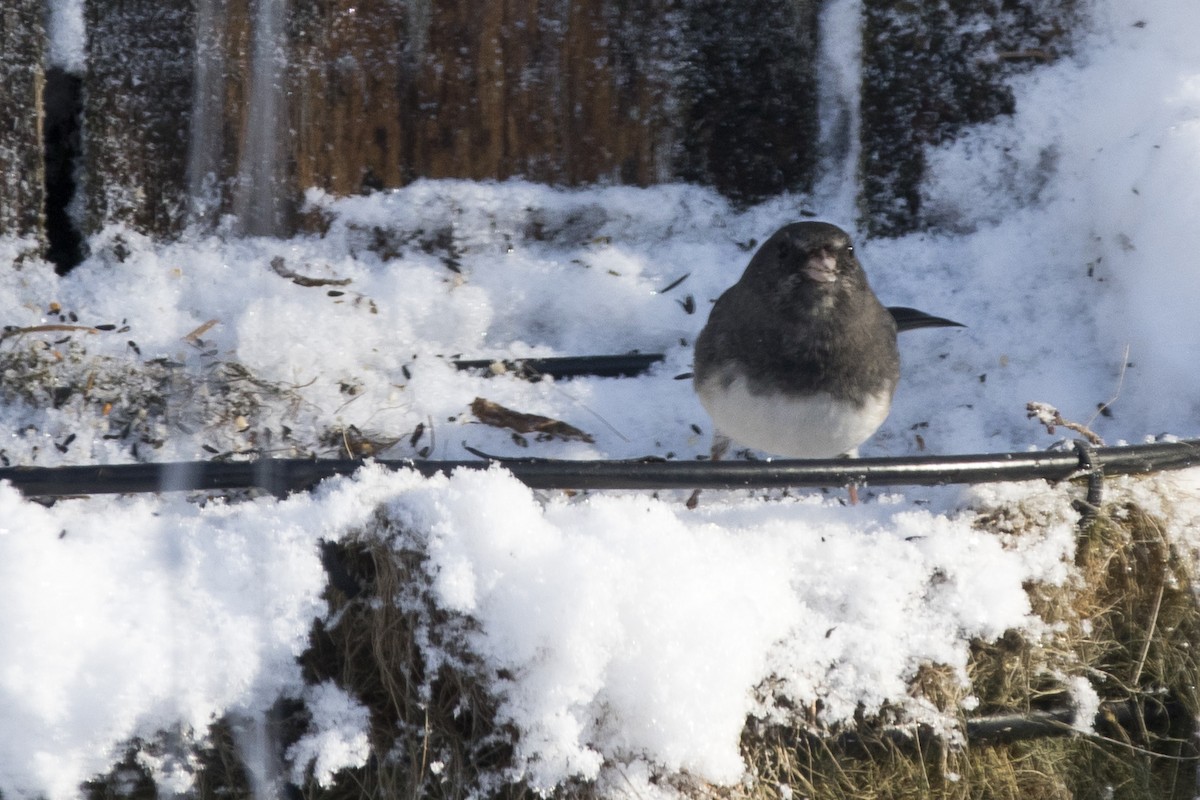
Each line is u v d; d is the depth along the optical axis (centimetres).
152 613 457
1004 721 512
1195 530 531
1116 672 532
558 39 682
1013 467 507
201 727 465
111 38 657
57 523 467
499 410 629
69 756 451
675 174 703
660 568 464
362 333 652
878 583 492
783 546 496
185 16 658
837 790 493
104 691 449
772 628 480
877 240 701
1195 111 642
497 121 686
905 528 506
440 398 631
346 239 684
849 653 490
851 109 705
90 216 665
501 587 461
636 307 686
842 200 710
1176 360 612
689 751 457
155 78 661
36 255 655
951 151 688
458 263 689
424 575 476
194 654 459
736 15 688
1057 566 511
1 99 643
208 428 595
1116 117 664
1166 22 662
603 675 462
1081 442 525
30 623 440
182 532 473
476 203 688
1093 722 527
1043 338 660
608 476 496
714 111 697
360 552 489
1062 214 681
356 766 484
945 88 686
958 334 666
